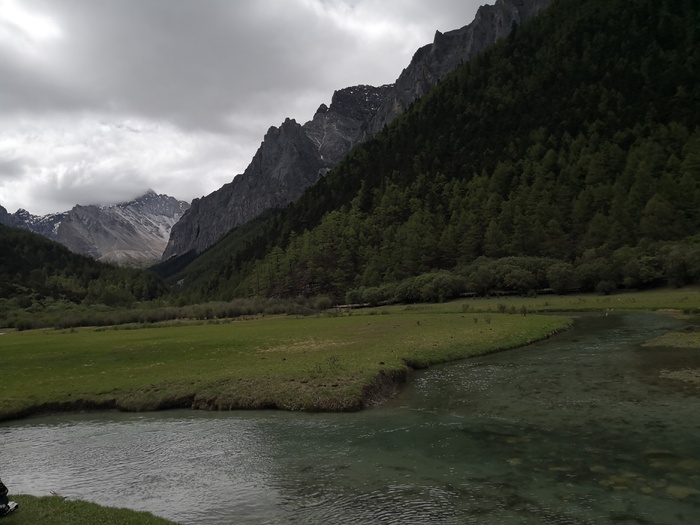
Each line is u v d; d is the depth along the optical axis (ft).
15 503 52.65
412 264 621.31
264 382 123.75
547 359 150.51
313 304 559.79
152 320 503.61
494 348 176.24
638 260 411.95
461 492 57.62
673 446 68.33
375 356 151.64
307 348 185.57
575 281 434.30
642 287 412.57
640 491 54.54
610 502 52.31
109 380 140.26
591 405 93.45
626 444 70.44
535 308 354.95
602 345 170.50
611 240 492.54
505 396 107.04
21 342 291.99
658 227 475.31
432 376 136.77
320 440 83.97
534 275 472.44
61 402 124.47
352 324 299.58
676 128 637.71
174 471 73.20
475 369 143.02
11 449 91.30
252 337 245.04
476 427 85.10
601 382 112.68
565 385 112.88
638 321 240.73
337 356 155.43
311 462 72.79
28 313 655.76
